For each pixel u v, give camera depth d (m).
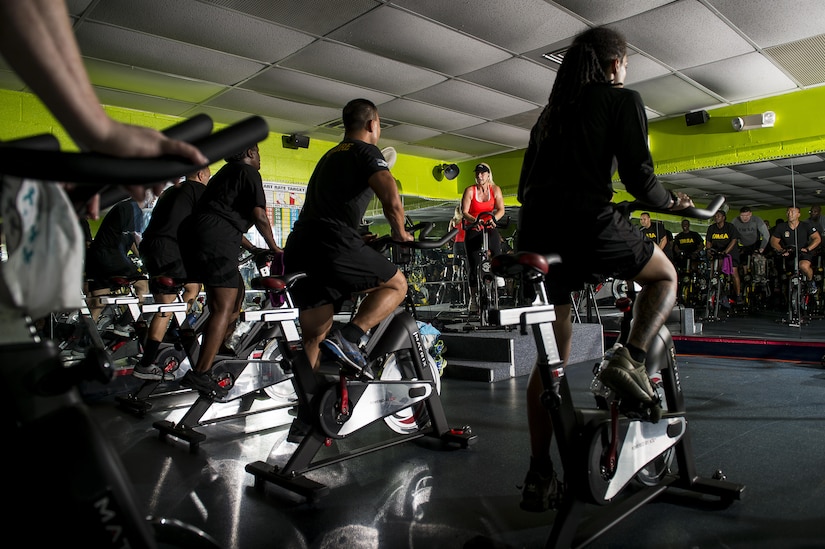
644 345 1.61
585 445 1.52
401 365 2.81
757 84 5.54
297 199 7.31
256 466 2.28
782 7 3.96
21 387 0.64
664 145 6.77
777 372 4.44
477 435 2.88
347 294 2.38
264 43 4.45
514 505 1.97
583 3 3.90
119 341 4.20
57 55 0.55
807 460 2.31
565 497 1.54
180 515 1.95
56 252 0.64
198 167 0.64
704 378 4.25
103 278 4.42
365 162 2.29
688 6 3.96
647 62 4.97
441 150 8.27
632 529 1.75
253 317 2.22
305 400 2.27
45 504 0.65
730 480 2.12
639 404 1.56
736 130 6.09
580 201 1.58
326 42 4.46
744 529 1.71
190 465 2.52
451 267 6.62
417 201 8.98
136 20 4.00
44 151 0.54
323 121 6.64
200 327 3.61
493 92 5.71
